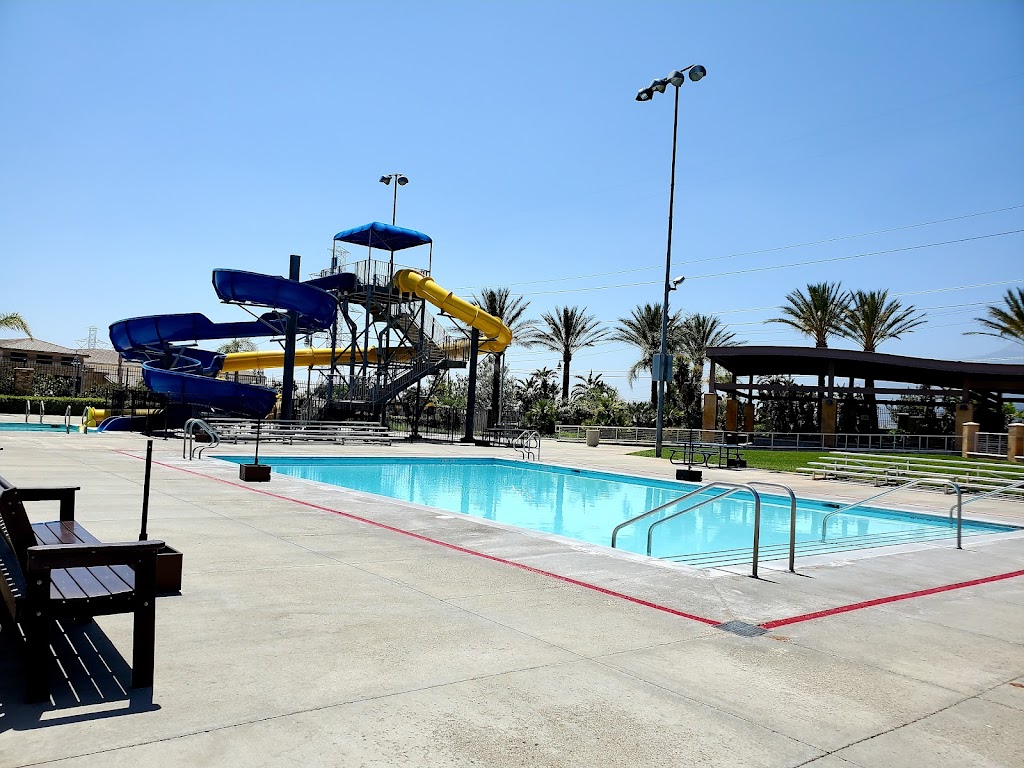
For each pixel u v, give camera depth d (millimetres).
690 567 7973
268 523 9594
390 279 40594
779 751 3635
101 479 13578
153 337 39062
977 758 3668
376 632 5211
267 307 37406
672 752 3562
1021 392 43312
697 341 53250
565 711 3994
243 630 5121
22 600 3766
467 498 17984
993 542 10867
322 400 42312
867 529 14312
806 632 5770
